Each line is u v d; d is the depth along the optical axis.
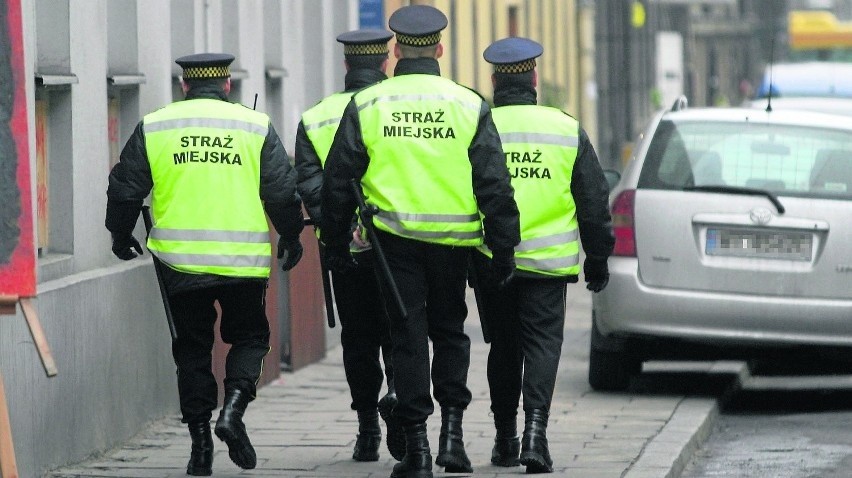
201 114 24.31
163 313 31.12
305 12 47.41
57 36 26.62
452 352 23.77
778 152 33.72
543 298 24.91
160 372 30.92
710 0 151.50
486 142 23.02
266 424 30.45
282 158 24.47
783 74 82.88
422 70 23.30
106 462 26.16
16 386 23.16
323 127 25.91
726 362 41.03
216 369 33.22
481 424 30.25
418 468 23.16
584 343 46.16
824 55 145.50
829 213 33.00
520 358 25.52
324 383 37.00
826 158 33.62
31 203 17.33
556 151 25.09
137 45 30.88
